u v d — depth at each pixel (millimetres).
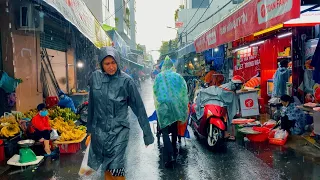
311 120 7945
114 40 17875
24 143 6031
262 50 11438
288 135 7652
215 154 6684
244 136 8078
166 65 6418
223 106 7031
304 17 7676
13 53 8281
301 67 8992
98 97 3686
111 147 3641
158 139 8031
